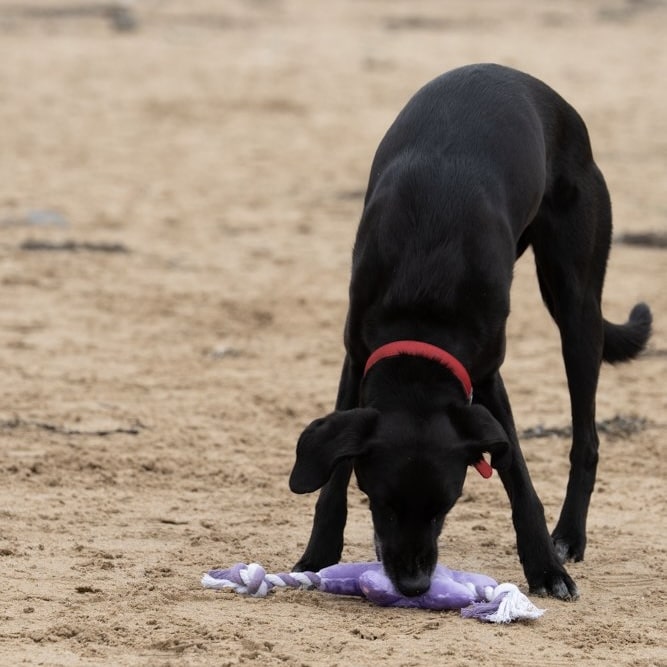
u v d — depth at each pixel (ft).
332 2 212.02
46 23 168.35
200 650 25.86
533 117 33.27
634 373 53.83
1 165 92.94
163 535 34.17
